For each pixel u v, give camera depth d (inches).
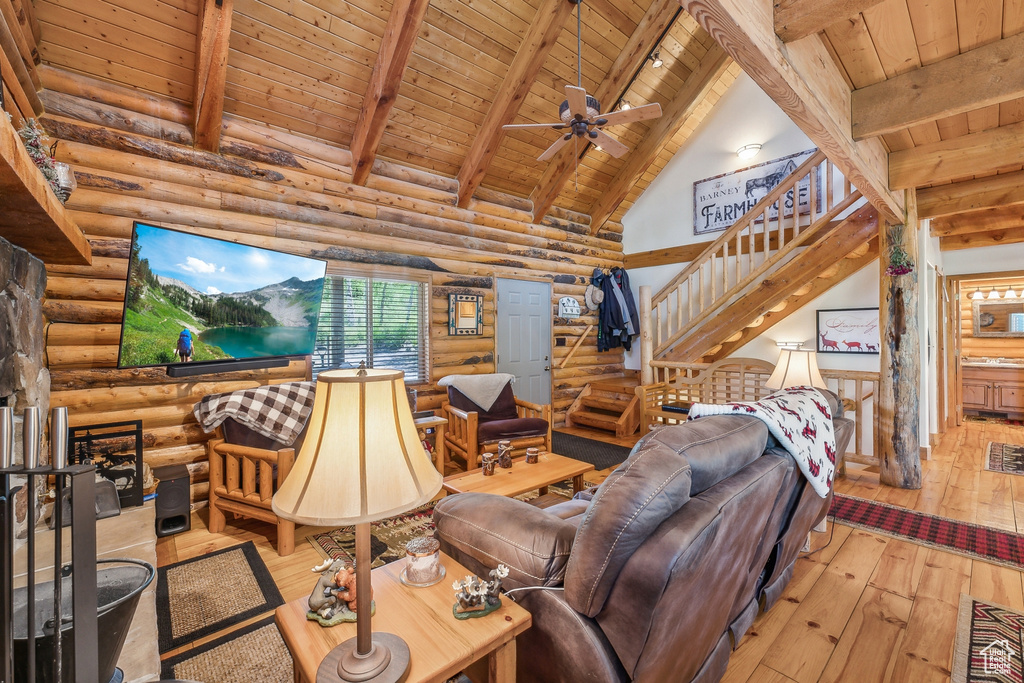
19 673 41.6
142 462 105.6
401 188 177.2
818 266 178.4
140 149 121.9
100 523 89.8
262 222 142.5
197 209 130.8
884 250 149.7
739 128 231.8
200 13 110.4
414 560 55.0
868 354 188.5
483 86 168.2
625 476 47.5
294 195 148.7
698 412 77.6
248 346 129.0
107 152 117.6
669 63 207.5
